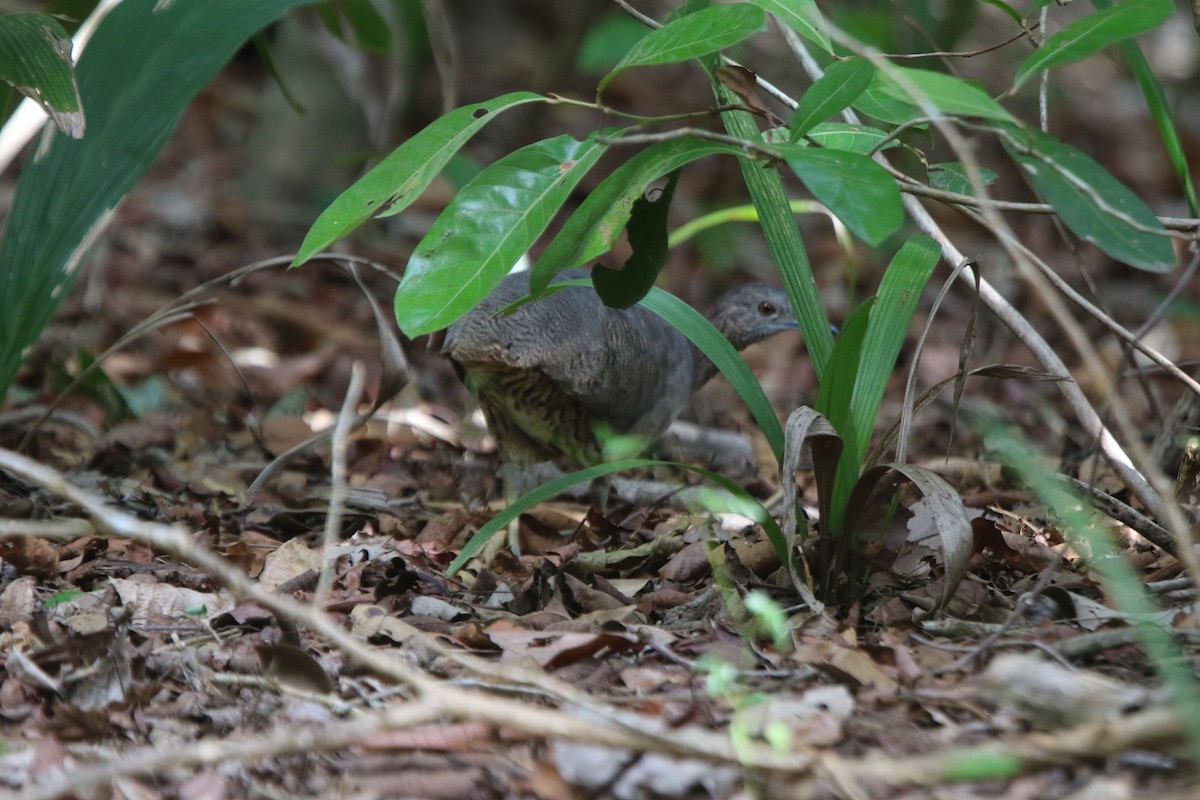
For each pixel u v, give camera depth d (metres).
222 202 21.44
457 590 8.99
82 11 12.06
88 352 12.92
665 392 12.22
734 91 7.62
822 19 7.37
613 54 22.88
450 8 27.62
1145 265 6.56
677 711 6.41
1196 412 10.44
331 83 21.53
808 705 6.39
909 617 7.93
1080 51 7.12
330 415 14.68
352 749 6.15
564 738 5.59
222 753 5.54
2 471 10.92
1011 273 19.88
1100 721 5.87
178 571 9.02
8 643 7.51
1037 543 9.28
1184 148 26.95
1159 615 7.73
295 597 8.59
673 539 9.53
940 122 6.54
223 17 10.66
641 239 8.04
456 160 16.39
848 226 6.33
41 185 10.30
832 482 8.12
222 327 17.59
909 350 18.30
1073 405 8.88
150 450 12.75
